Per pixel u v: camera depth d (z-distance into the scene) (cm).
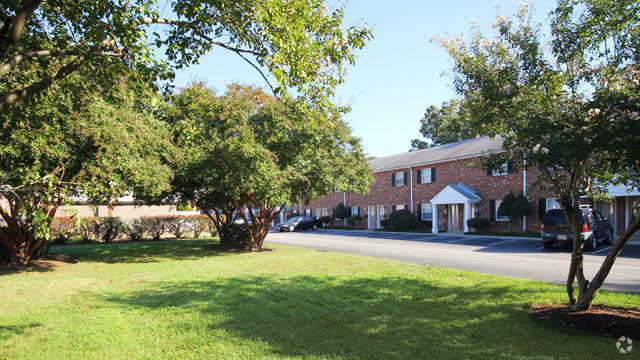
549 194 2328
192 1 534
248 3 554
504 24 697
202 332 605
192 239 2559
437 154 3272
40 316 700
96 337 588
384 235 2862
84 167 1005
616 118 537
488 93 684
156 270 1232
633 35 624
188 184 1772
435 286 888
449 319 639
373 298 790
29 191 575
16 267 1335
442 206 3061
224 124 1505
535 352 492
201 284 970
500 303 725
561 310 655
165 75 585
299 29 572
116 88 631
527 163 640
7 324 654
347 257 1462
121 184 1183
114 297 847
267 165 1423
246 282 982
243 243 1873
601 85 666
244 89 1586
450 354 497
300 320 660
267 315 689
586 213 1686
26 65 561
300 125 1499
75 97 618
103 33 494
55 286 979
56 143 939
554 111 642
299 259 1414
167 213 3934
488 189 2708
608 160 571
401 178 3469
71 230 2194
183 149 1452
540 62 670
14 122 605
